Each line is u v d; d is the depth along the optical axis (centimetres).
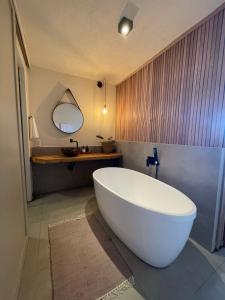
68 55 221
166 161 201
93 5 139
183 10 142
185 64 174
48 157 243
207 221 152
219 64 142
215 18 143
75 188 298
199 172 160
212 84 148
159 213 112
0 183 81
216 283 115
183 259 137
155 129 222
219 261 136
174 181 190
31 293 104
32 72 250
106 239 159
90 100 303
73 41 190
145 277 118
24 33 174
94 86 304
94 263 130
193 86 166
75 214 207
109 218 164
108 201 159
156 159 213
